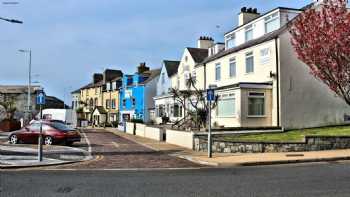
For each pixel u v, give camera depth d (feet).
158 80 188.96
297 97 88.63
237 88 89.25
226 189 33.42
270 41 90.79
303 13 82.58
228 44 122.11
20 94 232.53
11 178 40.45
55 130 86.02
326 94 90.94
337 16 75.41
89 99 274.98
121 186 35.19
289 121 87.56
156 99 156.87
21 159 57.93
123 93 222.07
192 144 79.30
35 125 88.17
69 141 86.17
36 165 52.06
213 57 121.19
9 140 89.45
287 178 39.40
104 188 34.12
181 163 56.13
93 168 50.49
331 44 74.38
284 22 96.43
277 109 87.61
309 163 53.47
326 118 90.63
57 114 172.24
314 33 76.18
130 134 140.97
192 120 101.65
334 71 75.25
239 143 69.31
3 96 222.69
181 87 148.87
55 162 55.06
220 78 114.62
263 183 36.50
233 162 53.52
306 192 31.68
